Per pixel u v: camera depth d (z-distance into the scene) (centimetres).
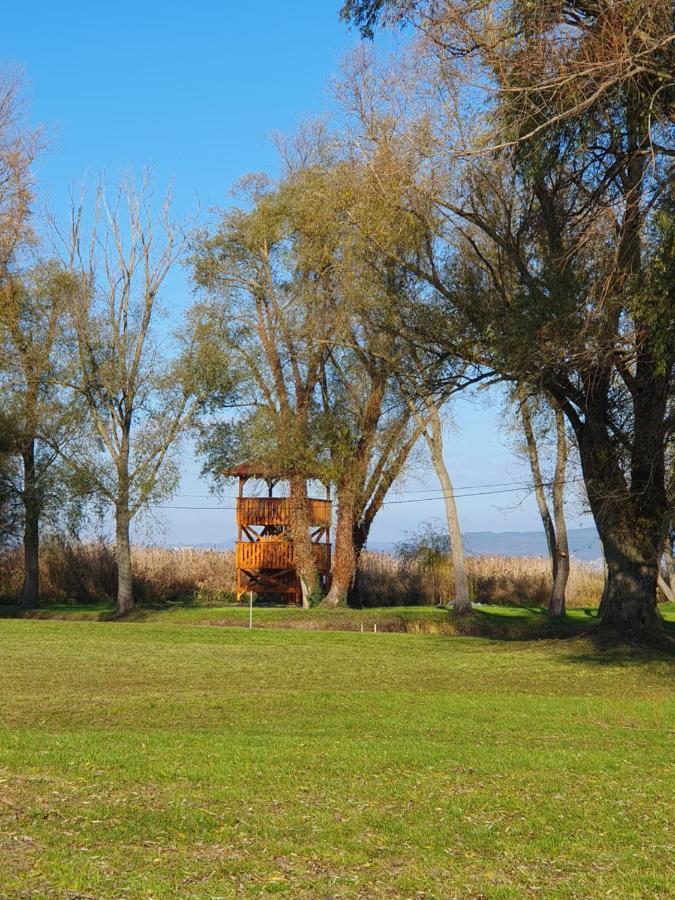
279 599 5178
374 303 2483
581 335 1894
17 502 4616
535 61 1678
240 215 4331
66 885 694
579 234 1914
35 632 3170
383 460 4394
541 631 3753
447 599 5331
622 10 1577
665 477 2509
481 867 761
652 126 1645
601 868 764
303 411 4344
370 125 2216
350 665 2292
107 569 5428
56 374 4397
